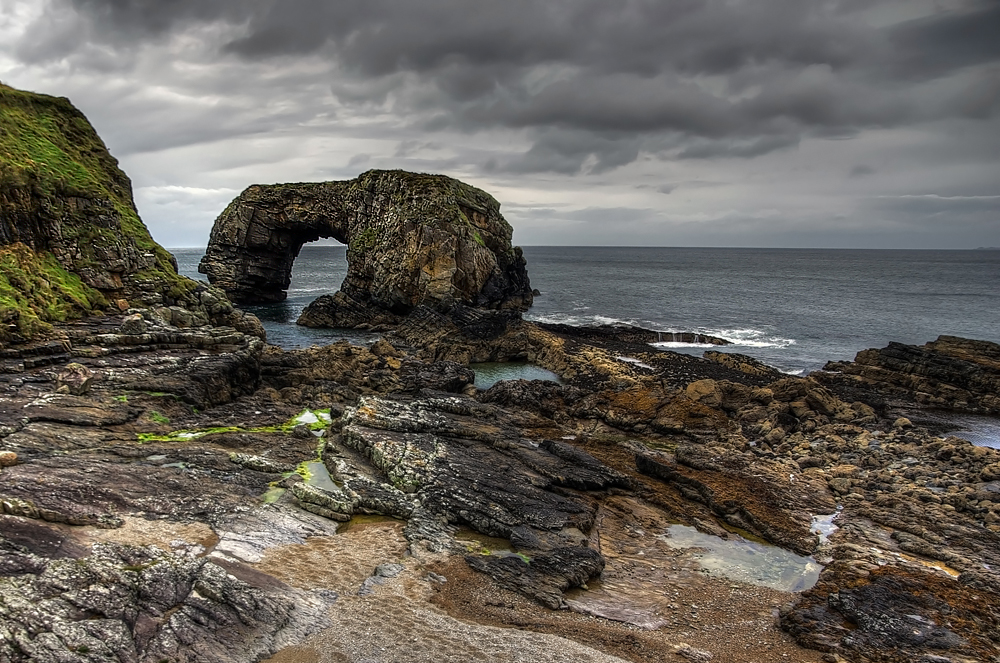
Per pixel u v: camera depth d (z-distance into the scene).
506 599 19.97
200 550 20.36
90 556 17.75
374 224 91.56
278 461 29.02
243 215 101.00
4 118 49.66
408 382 45.78
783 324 92.25
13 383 30.89
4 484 21.61
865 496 29.72
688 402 40.31
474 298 86.81
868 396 49.38
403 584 20.09
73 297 42.94
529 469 30.16
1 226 41.09
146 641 14.93
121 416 29.91
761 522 26.75
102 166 57.75
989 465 31.95
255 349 42.47
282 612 17.31
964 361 51.22
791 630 19.44
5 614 14.30
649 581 22.61
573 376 56.47
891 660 17.77
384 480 27.91
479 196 99.81
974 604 20.33
